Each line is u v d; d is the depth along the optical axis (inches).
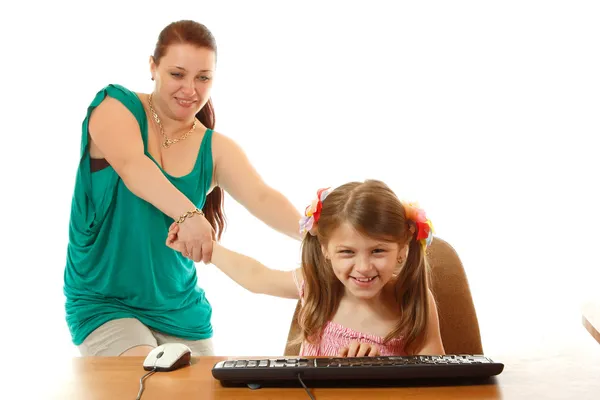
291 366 43.9
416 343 60.4
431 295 62.1
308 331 62.3
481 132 131.0
